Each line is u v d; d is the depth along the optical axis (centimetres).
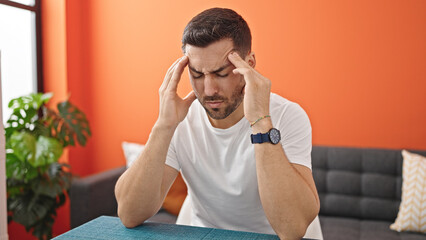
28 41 330
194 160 131
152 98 337
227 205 130
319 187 278
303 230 109
